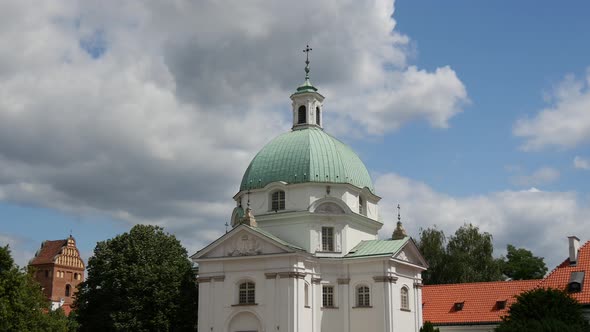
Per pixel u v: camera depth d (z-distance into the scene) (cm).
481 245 10525
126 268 7869
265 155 7781
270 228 7344
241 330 6662
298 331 6469
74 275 15938
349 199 7456
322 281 7062
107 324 7662
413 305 7388
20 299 5981
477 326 7850
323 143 7725
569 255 7600
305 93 8206
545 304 6125
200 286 6919
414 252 7588
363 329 6894
